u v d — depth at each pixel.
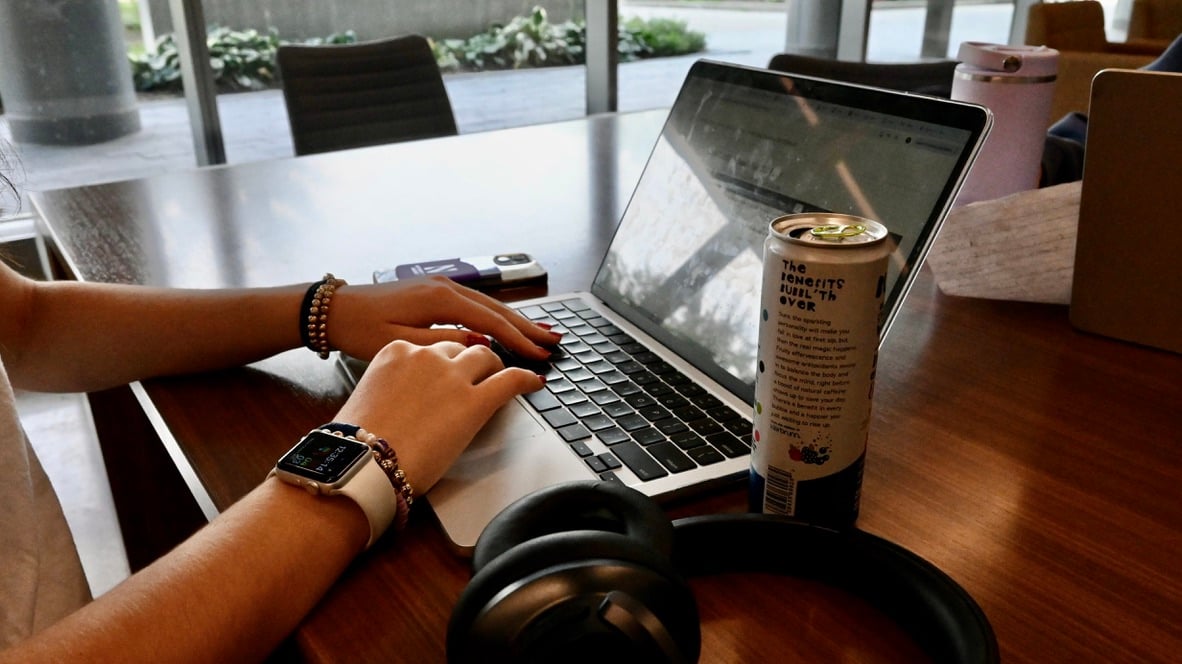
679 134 0.92
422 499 0.60
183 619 0.49
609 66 3.76
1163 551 0.54
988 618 0.48
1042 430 0.68
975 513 0.58
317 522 0.54
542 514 0.49
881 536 0.55
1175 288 0.78
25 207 1.35
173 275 1.04
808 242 0.48
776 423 0.52
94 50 2.74
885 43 4.91
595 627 0.38
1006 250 0.89
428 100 2.16
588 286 0.99
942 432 0.68
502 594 0.39
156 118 2.93
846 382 0.50
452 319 0.79
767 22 4.47
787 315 0.50
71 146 2.78
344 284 0.83
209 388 0.78
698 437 0.64
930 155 0.65
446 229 1.19
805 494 0.53
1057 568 0.52
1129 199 0.78
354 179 1.45
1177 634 0.47
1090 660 0.45
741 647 0.48
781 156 0.77
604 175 1.45
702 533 0.52
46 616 0.73
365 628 0.50
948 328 0.87
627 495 0.50
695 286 0.80
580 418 0.67
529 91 3.77
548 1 3.68
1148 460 0.64
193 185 1.42
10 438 0.67
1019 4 5.46
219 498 0.62
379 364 0.67
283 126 3.17
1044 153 1.02
